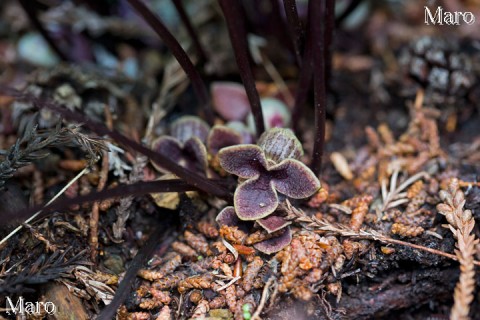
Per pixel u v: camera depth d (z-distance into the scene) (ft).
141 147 0.68
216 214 0.77
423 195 0.76
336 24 0.89
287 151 0.73
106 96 0.85
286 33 0.85
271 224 0.71
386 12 0.95
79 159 0.80
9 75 0.92
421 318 0.76
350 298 0.74
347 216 0.75
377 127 0.87
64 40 0.91
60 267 0.71
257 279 0.71
